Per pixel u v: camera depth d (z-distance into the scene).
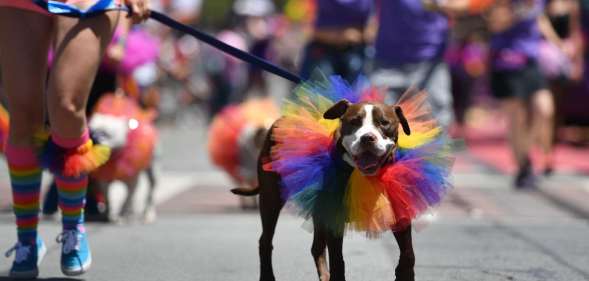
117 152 12.83
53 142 8.67
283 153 7.83
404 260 7.83
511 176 20.08
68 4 8.45
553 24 20.78
